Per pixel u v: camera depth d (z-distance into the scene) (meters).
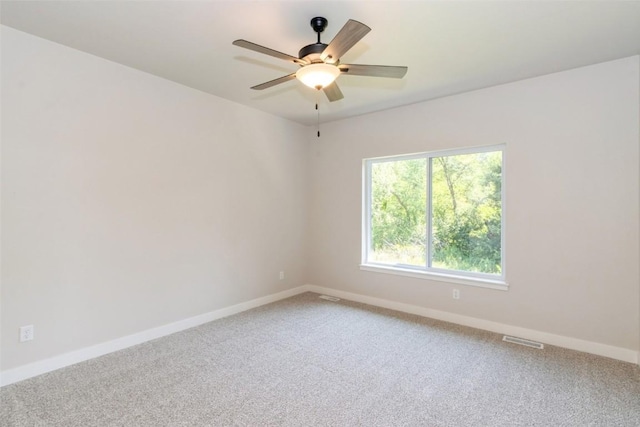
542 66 2.87
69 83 2.60
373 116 4.25
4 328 2.32
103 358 2.74
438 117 3.70
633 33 2.32
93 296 2.76
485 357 2.78
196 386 2.32
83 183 2.69
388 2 1.97
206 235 3.62
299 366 2.62
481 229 3.55
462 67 2.88
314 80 2.09
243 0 1.97
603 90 2.80
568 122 2.96
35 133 2.44
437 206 3.86
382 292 4.20
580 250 2.92
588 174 2.88
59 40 2.48
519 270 3.21
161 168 3.21
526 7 2.02
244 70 3.01
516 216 3.22
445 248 3.80
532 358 2.76
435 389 2.29
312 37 2.40
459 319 3.58
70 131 2.61
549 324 3.07
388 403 2.13
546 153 3.06
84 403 2.12
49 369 2.51
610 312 2.80
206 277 3.63
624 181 2.73
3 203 2.31
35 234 2.45
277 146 4.45
